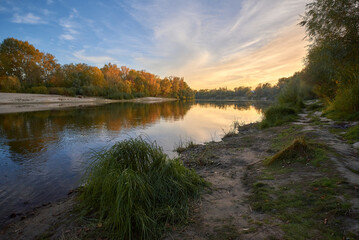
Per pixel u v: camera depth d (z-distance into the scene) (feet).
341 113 34.58
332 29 26.45
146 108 108.78
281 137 26.30
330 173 11.68
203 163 19.62
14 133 35.99
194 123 53.31
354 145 17.34
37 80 172.14
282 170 13.85
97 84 196.95
